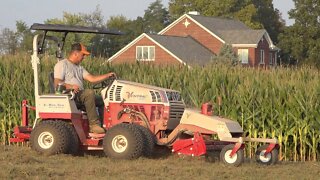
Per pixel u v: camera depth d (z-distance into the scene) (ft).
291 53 318.04
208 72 80.53
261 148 55.83
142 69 88.28
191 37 267.39
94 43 298.97
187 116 54.54
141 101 55.88
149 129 55.36
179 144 53.72
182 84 79.00
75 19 326.85
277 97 73.77
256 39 259.80
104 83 59.52
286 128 73.41
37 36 58.49
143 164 51.19
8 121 79.97
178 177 46.21
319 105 71.92
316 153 72.74
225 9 379.55
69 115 56.03
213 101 76.23
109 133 54.08
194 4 388.57
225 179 46.29
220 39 262.88
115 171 47.80
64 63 57.77
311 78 81.76
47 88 77.87
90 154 57.82
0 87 80.23
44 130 55.98
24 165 49.55
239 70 83.87
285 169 52.54
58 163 51.65
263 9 414.41
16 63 82.94
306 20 315.17
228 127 53.21
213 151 56.49
